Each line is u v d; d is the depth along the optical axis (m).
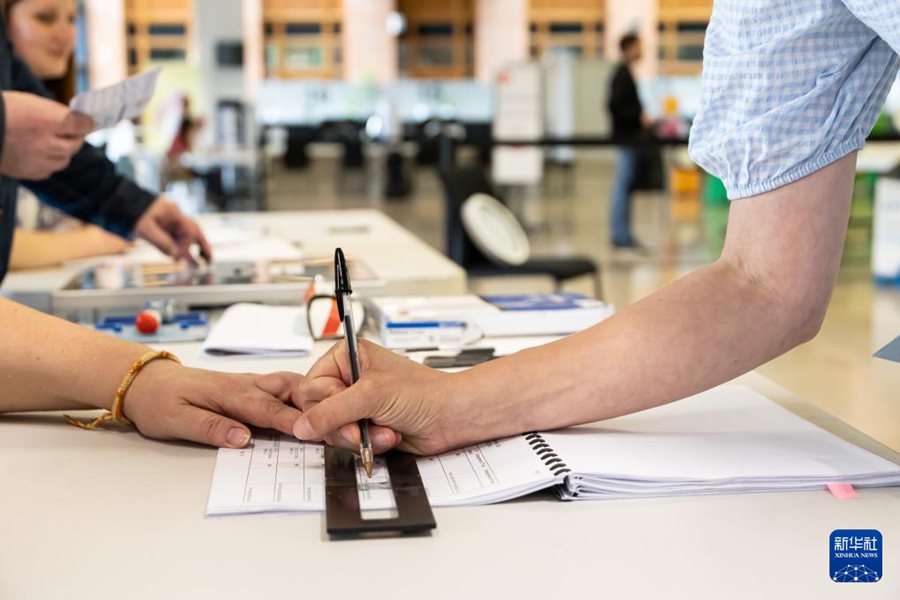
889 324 4.61
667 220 8.26
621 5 15.36
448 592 0.63
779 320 0.90
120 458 0.90
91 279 1.71
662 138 6.46
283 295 1.63
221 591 0.63
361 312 1.41
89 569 0.66
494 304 1.46
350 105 15.54
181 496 0.80
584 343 0.91
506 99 9.35
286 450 0.90
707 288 0.91
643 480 0.79
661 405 0.95
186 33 14.62
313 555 0.68
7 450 0.92
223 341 1.32
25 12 1.76
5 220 1.72
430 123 13.45
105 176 1.82
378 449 0.85
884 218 5.59
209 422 0.91
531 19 15.78
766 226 0.90
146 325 1.42
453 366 1.21
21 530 0.73
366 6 15.68
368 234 2.52
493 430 0.89
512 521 0.74
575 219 9.43
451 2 15.95
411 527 0.71
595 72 9.53
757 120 0.87
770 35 0.86
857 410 3.28
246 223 2.76
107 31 14.49
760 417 0.97
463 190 3.89
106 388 0.97
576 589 0.63
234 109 8.69
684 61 15.16
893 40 0.76
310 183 13.57
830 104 0.85
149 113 7.28
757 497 0.79
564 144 6.34
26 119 1.35
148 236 1.83
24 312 1.02
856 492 0.79
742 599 0.62
